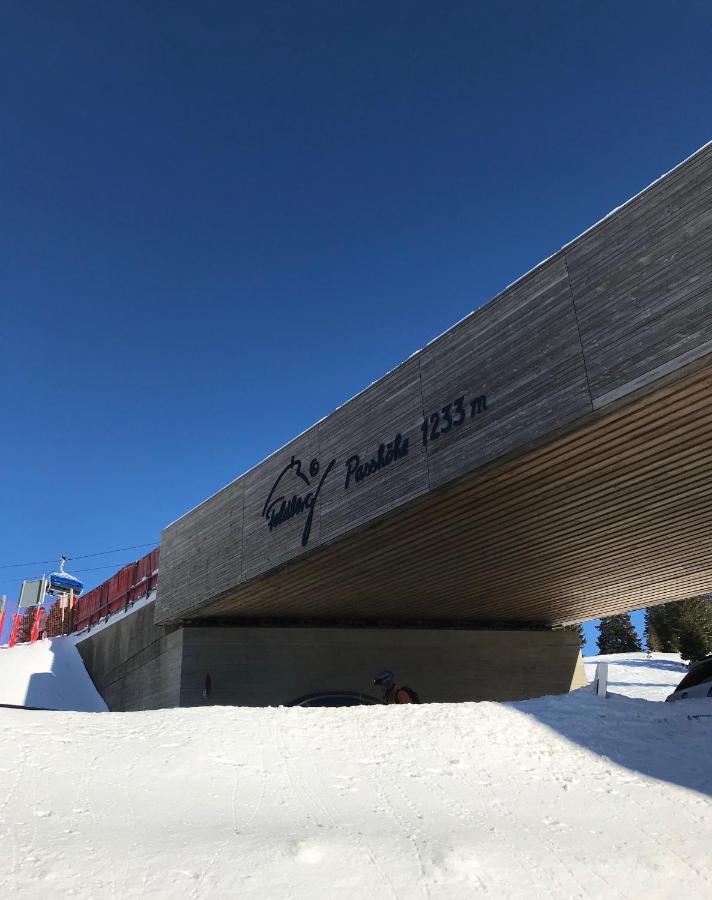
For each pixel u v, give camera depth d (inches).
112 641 878.4
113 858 133.3
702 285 319.0
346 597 651.5
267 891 123.2
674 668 1070.4
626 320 346.9
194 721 266.8
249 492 605.3
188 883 124.3
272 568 550.6
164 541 720.3
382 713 288.4
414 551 541.0
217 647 681.0
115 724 259.6
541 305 391.5
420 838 155.4
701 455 400.2
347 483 501.4
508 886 133.6
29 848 135.7
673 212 336.8
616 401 343.0
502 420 399.2
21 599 1205.1
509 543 539.5
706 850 159.2
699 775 219.6
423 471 442.9
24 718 260.1
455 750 239.3
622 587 697.6
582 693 318.3
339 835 154.3
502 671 802.8
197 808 172.2
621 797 198.4
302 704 689.6
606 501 466.0
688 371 318.3
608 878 141.3
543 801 193.6
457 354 437.7
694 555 600.4
